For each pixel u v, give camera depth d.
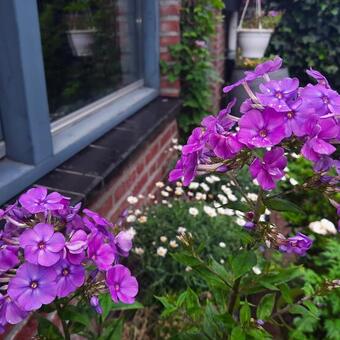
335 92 0.23
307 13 1.24
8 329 0.34
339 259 0.50
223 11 1.16
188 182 0.24
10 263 0.23
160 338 0.47
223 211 0.59
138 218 0.59
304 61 1.31
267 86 0.24
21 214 0.26
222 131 0.24
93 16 0.60
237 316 0.34
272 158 0.23
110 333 0.31
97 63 0.63
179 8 0.79
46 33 0.49
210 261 0.33
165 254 0.54
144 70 0.81
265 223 0.27
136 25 0.77
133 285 0.25
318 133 0.22
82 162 0.50
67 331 0.28
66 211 0.26
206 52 0.86
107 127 0.60
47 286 0.22
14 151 0.43
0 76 0.40
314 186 0.26
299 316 0.46
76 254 0.23
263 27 1.22
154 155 0.70
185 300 0.36
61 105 0.53
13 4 0.38
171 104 0.78
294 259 0.57
